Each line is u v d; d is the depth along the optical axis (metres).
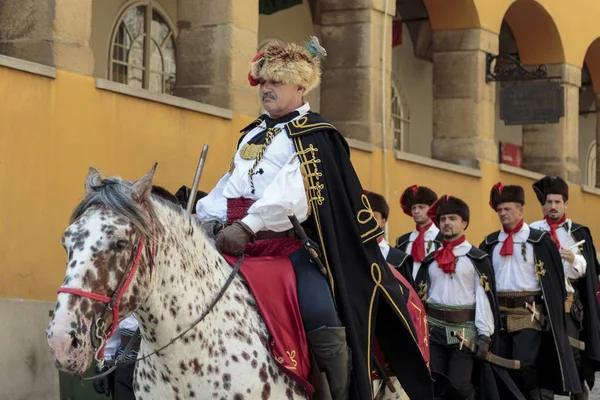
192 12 12.67
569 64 19.28
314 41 5.88
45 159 10.23
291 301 5.42
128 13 15.20
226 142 12.30
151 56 15.60
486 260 9.39
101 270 4.56
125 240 4.63
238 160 5.73
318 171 5.52
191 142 11.83
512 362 9.55
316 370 5.36
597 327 11.05
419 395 5.91
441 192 16.19
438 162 16.05
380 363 6.08
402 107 21.19
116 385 7.31
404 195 10.59
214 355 5.13
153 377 5.20
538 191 11.59
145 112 11.28
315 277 5.52
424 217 10.41
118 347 7.07
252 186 5.62
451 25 17.02
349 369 5.51
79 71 10.63
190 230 5.22
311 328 5.40
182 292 5.06
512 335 10.08
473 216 16.84
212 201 5.84
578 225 11.39
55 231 10.30
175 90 12.73
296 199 5.44
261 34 17.41
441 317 9.42
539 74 17.59
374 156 14.92
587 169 27.05
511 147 24.77
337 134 5.66
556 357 10.06
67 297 4.49
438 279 9.50
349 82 15.03
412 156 15.52
